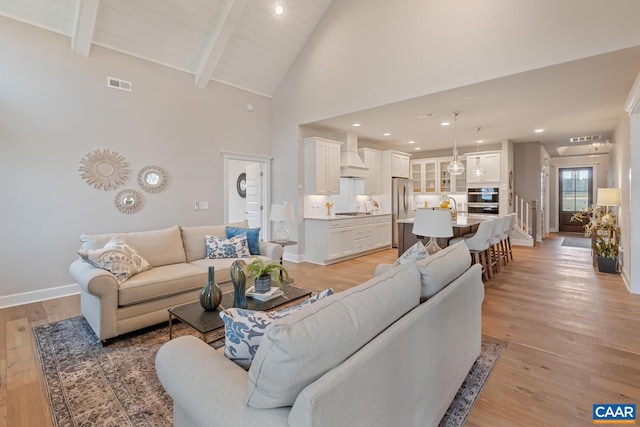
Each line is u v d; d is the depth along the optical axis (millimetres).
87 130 4020
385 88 4504
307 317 1010
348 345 1046
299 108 5719
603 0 2955
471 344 2139
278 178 6168
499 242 5199
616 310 3279
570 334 2746
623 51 2922
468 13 3744
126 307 2682
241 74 5508
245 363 1228
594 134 6613
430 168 8641
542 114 5012
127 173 4363
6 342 2641
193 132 5059
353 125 5836
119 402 1877
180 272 3117
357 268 5324
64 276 3896
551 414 1769
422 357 1442
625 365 2256
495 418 1739
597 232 5871
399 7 4320
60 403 1866
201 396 1073
